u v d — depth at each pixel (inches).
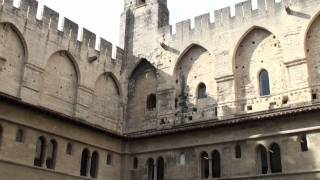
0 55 1310.3
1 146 1182.3
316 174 1198.3
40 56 1429.6
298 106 1355.8
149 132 1644.9
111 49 1747.0
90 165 1464.1
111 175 1540.4
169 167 1501.0
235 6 1605.6
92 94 1599.4
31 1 1440.7
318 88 1355.8
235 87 1514.5
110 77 1724.9
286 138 1280.8
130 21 1891.0
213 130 1434.5
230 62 1545.3
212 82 1581.0
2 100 1194.6
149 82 1745.8
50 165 1327.5
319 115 1238.3
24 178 1225.4
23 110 1263.5
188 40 1679.4
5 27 1343.5
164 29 1760.6
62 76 1509.6
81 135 1443.2
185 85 1648.6
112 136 1565.0
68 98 1513.3
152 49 1765.5
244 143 1359.5
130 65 1797.5
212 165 1418.6
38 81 1405.0
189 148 1473.9
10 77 1328.7
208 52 1626.5
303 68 1387.8
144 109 1711.4
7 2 1358.3
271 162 1309.1
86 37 1630.2
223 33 1600.6
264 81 1486.2
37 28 1441.9
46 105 1417.3
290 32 1448.1
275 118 1304.1
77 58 1568.7
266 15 1520.7
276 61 1470.2
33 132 1284.4
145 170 1549.0
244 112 1471.5
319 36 1409.9
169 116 1633.9
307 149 1240.2
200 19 1676.9
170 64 1695.4
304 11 1441.9
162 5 1865.2
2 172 1168.2
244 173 1326.3
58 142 1355.8
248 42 1553.9
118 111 1723.7
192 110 1593.3
